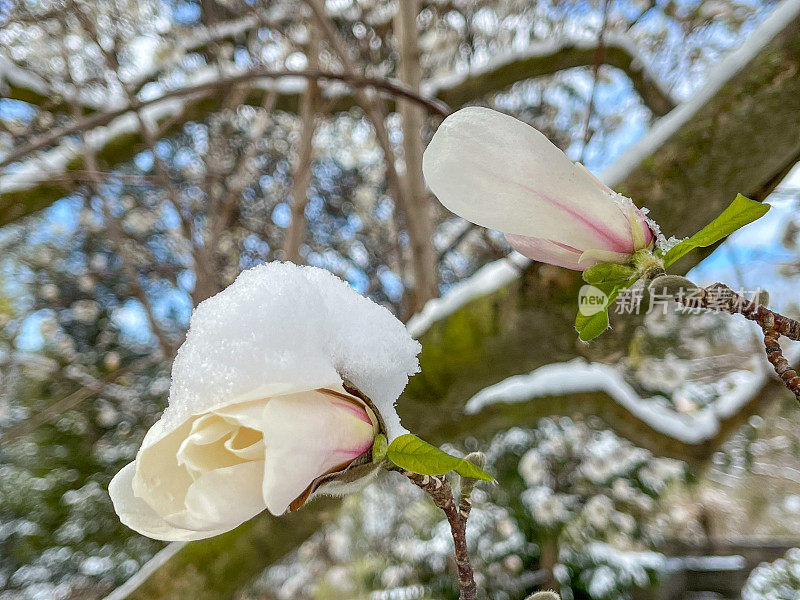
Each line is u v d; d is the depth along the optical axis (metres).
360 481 0.15
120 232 1.07
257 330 0.13
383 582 1.20
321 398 0.15
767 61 0.41
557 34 1.10
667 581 1.08
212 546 0.57
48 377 1.46
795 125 0.41
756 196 0.44
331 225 1.60
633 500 1.12
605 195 0.19
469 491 0.19
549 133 1.33
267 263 0.15
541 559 1.10
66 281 1.53
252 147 1.04
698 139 0.42
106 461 1.48
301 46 0.90
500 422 0.68
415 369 0.17
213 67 1.08
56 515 1.41
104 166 1.00
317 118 0.96
